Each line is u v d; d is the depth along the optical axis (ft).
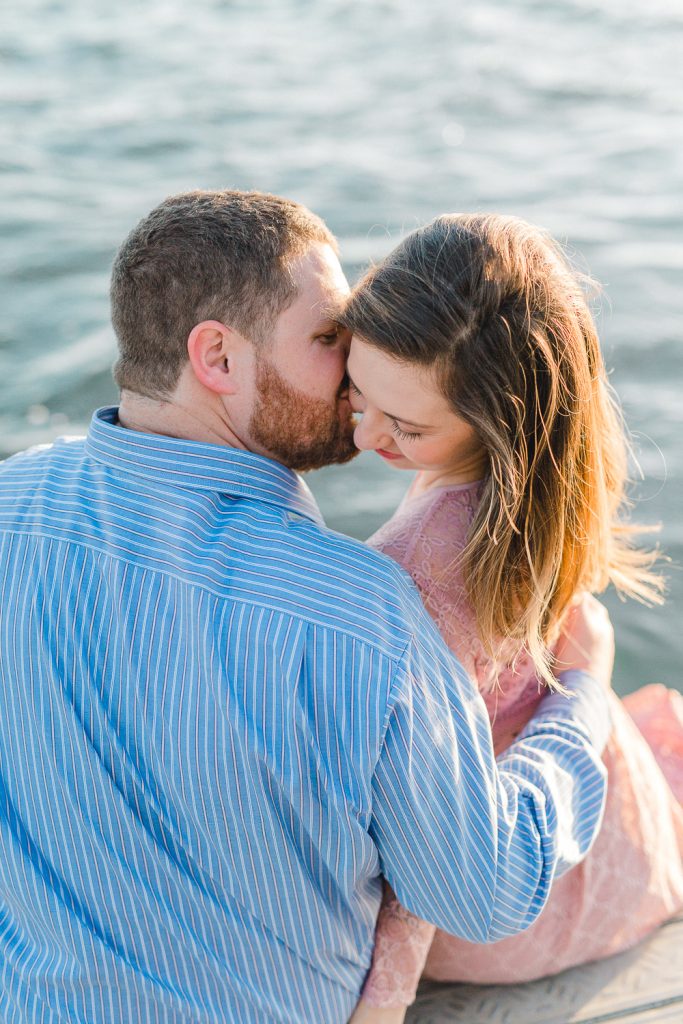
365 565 4.58
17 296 20.54
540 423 5.16
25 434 16.30
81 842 4.65
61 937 4.70
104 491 4.74
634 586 6.81
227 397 4.96
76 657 4.54
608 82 38.68
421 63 41.63
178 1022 4.71
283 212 4.91
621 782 6.39
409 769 4.48
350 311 4.97
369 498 14.75
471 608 5.35
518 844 5.03
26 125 32.12
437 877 4.76
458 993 6.22
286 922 4.73
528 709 6.14
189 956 4.69
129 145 30.60
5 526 4.85
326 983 5.01
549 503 5.33
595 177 28.02
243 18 49.14
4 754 4.74
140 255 4.82
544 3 52.54
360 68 40.88
